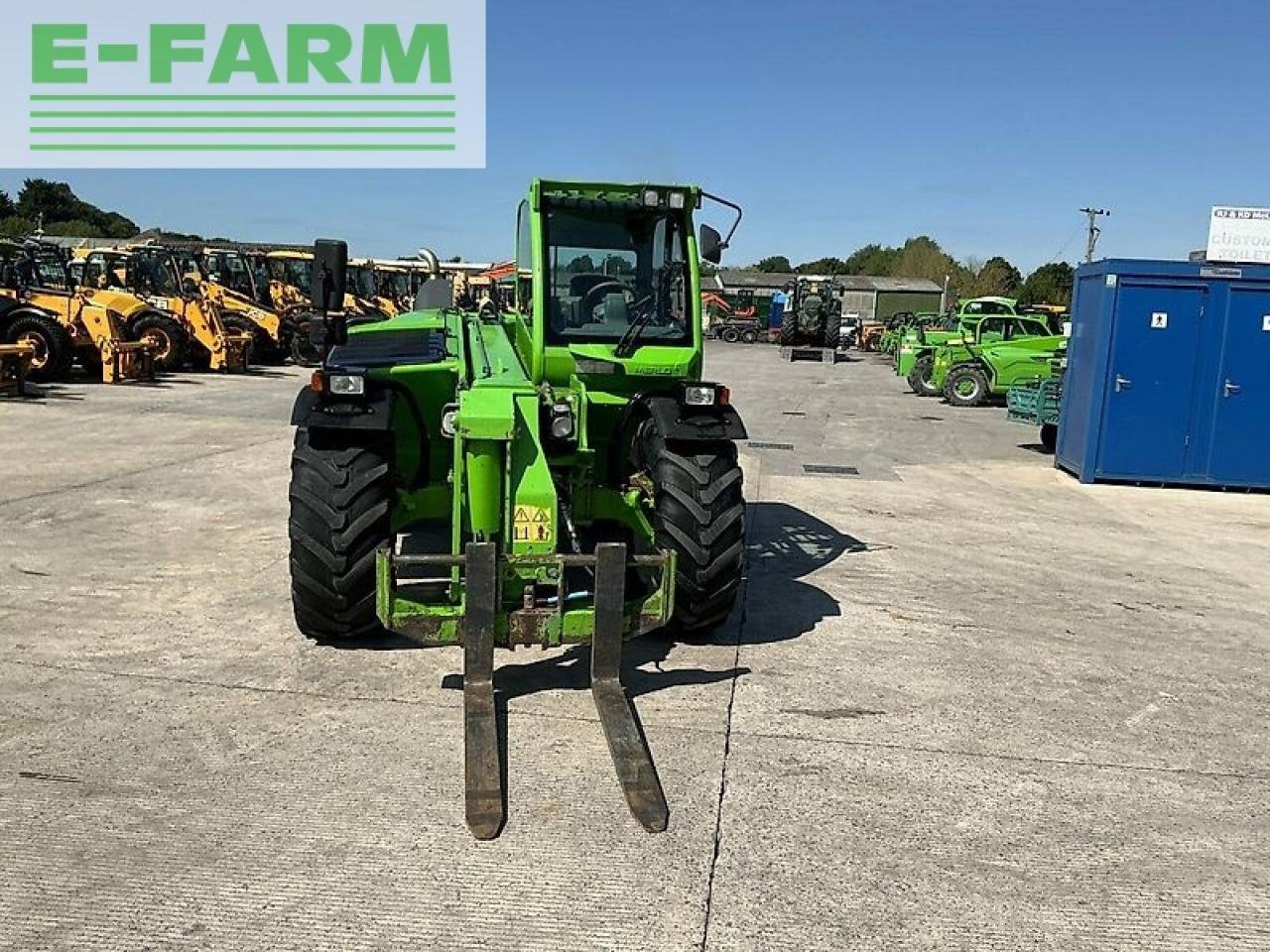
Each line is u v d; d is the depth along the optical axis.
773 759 4.04
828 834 3.50
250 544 6.86
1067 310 28.47
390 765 3.81
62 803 3.45
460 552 4.46
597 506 5.21
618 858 3.28
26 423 12.03
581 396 5.16
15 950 2.71
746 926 2.96
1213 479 11.05
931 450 13.40
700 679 4.82
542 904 3.02
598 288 5.37
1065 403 12.06
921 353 21.88
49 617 5.30
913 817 3.65
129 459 9.88
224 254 21.50
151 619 5.32
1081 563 7.60
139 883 3.03
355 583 4.72
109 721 4.09
